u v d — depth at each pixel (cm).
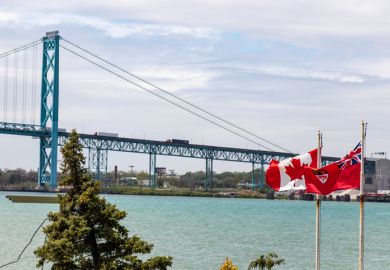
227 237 13838
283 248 11956
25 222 15938
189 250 10950
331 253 11362
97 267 3772
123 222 17275
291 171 3956
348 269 9512
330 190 3844
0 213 19800
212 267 9031
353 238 14812
